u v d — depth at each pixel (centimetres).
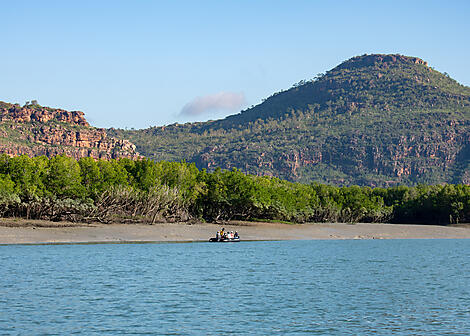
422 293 5438
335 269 7412
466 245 13212
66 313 4234
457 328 3928
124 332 3688
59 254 8475
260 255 9350
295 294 5288
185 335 3641
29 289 5278
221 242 12244
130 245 10544
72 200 12938
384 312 4459
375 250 11100
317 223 19450
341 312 4444
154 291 5338
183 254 9219
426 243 14025
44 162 13512
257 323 4006
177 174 15638
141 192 14400
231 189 16475
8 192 12131
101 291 5262
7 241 9969
